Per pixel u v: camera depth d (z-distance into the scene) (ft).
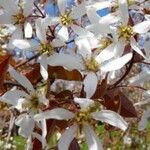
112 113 0.50
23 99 0.51
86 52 0.50
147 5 0.56
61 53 0.51
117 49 0.52
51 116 0.48
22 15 0.55
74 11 0.54
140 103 0.56
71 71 0.51
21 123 0.50
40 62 0.51
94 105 0.50
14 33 0.55
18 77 0.51
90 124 0.51
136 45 0.52
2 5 0.56
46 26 0.52
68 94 0.51
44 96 0.50
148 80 0.53
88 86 0.49
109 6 0.53
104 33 0.50
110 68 0.50
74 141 0.52
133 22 0.54
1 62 0.51
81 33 0.51
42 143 0.50
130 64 0.52
